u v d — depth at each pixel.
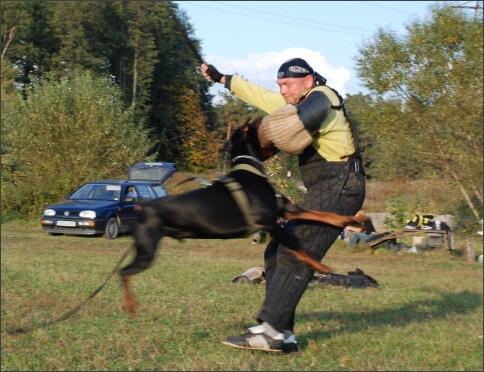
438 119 16.23
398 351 5.25
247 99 5.35
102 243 14.55
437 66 16.09
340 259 13.09
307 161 5.10
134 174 19.55
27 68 36.78
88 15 36.72
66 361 4.84
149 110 38.28
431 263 12.80
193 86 38.56
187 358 4.89
